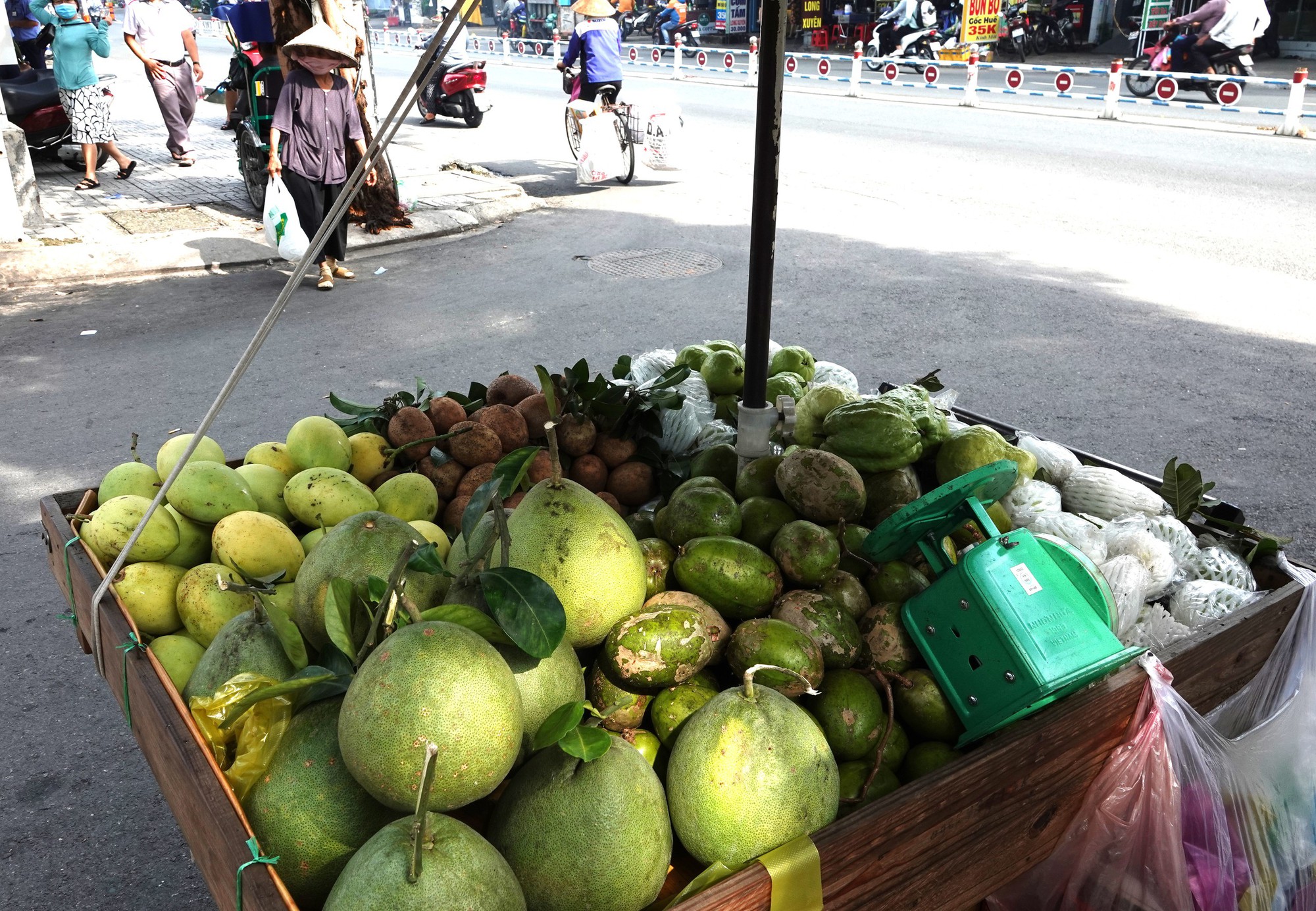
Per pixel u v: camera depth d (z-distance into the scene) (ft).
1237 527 9.06
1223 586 8.14
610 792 4.99
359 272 26.71
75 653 11.62
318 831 5.06
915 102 56.70
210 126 49.80
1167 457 15.80
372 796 4.92
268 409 17.74
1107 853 6.69
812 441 9.81
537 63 86.12
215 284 25.45
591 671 6.58
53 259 25.46
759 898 4.95
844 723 6.31
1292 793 7.36
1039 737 5.97
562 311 23.26
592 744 5.00
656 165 37.96
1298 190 32.78
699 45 89.61
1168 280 24.41
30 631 11.96
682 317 22.70
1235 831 6.89
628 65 79.56
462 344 21.12
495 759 4.77
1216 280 24.34
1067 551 6.63
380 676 4.75
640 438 9.59
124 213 31.07
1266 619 7.69
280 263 27.32
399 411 9.28
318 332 21.84
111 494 8.20
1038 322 21.86
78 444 16.40
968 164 38.34
